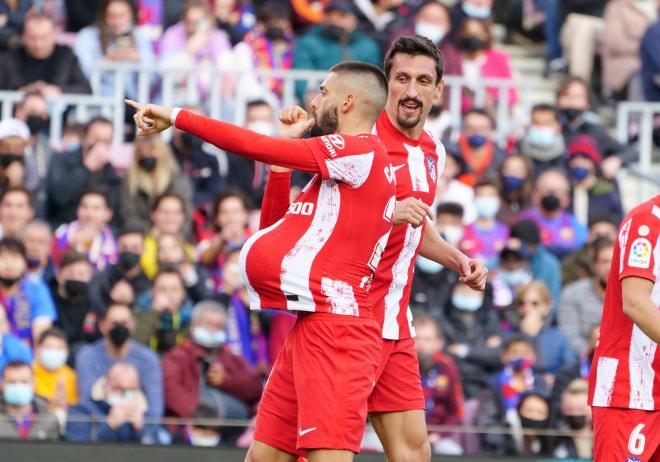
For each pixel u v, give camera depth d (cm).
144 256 2289
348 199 1300
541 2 3428
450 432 1755
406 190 1432
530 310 2291
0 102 2712
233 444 1752
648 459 1380
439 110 2766
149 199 2470
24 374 1939
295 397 1341
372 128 1346
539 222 2617
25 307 2186
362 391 1307
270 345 2219
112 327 2025
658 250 1363
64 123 2736
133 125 2788
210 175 2584
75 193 2511
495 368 2169
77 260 2219
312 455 1309
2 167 2495
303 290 1298
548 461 1736
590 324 2364
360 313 1313
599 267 2369
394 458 1441
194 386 2069
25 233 2272
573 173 2759
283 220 1324
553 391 2075
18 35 2773
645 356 1378
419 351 2066
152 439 1748
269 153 1255
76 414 1978
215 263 2339
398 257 1422
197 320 2086
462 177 2653
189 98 2800
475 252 2506
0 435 1703
